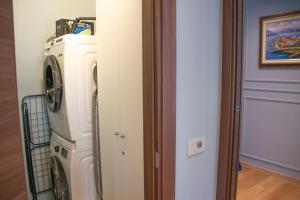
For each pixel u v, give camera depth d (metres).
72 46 1.83
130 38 1.23
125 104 1.34
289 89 2.73
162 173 1.04
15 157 0.65
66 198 2.12
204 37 1.14
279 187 2.65
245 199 2.42
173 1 0.98
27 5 2.30
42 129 2.49
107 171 1.72
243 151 3.27
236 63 1.19
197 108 1.16
